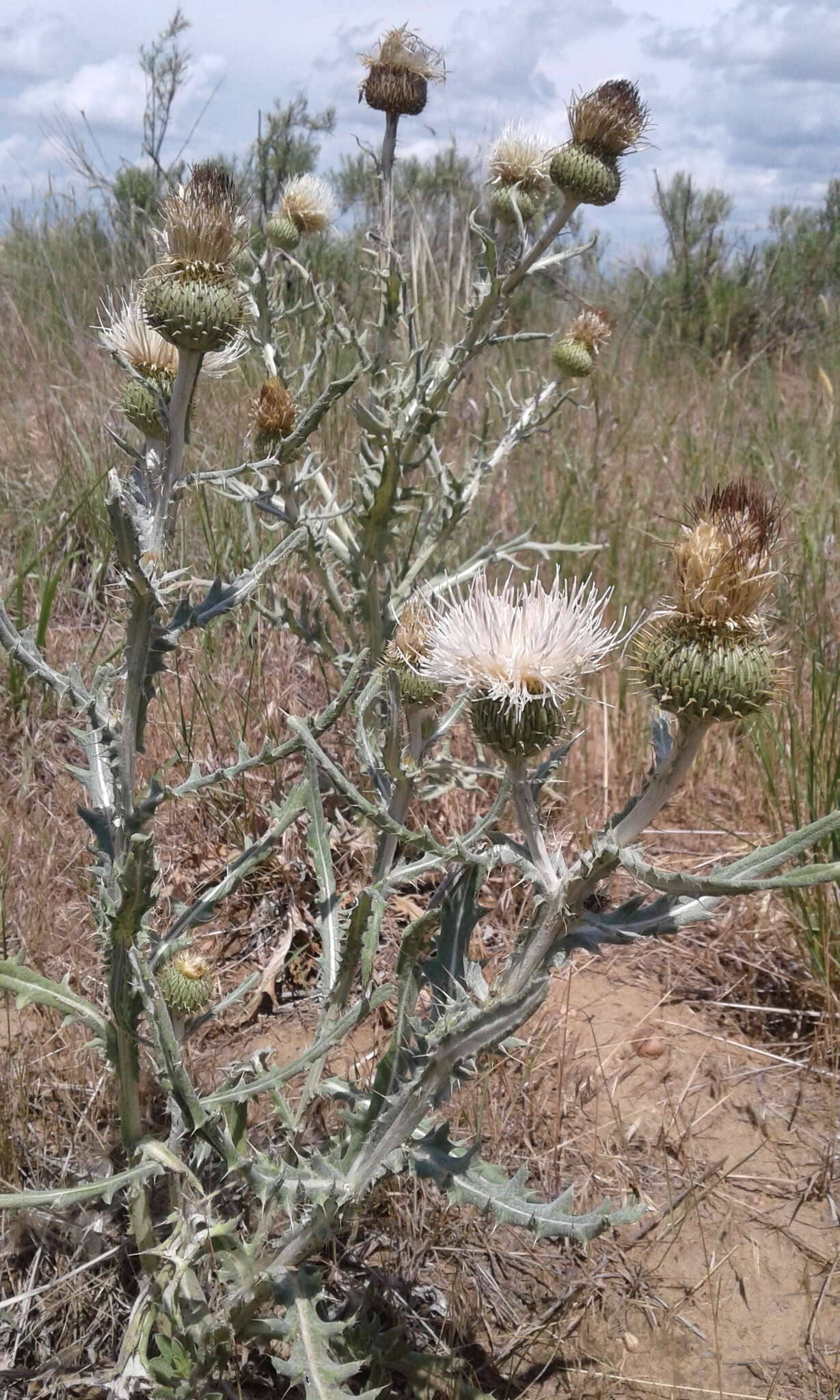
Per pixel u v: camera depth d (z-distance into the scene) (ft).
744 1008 11.61
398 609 11.28
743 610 5.49
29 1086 8.98
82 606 16.48
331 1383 6.18
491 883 12.69
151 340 7.19
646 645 5.75
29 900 10.93
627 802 5.75
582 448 22.22
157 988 6.73
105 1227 8.09
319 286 12.46
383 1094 6.37
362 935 7.14
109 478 5.84
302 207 14.08
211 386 19.44
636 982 11.98
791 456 22.04
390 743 8.27
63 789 12.92
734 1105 10.46
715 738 15.01
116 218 26.45
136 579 5.96
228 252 6.35
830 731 13.73
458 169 28.19
